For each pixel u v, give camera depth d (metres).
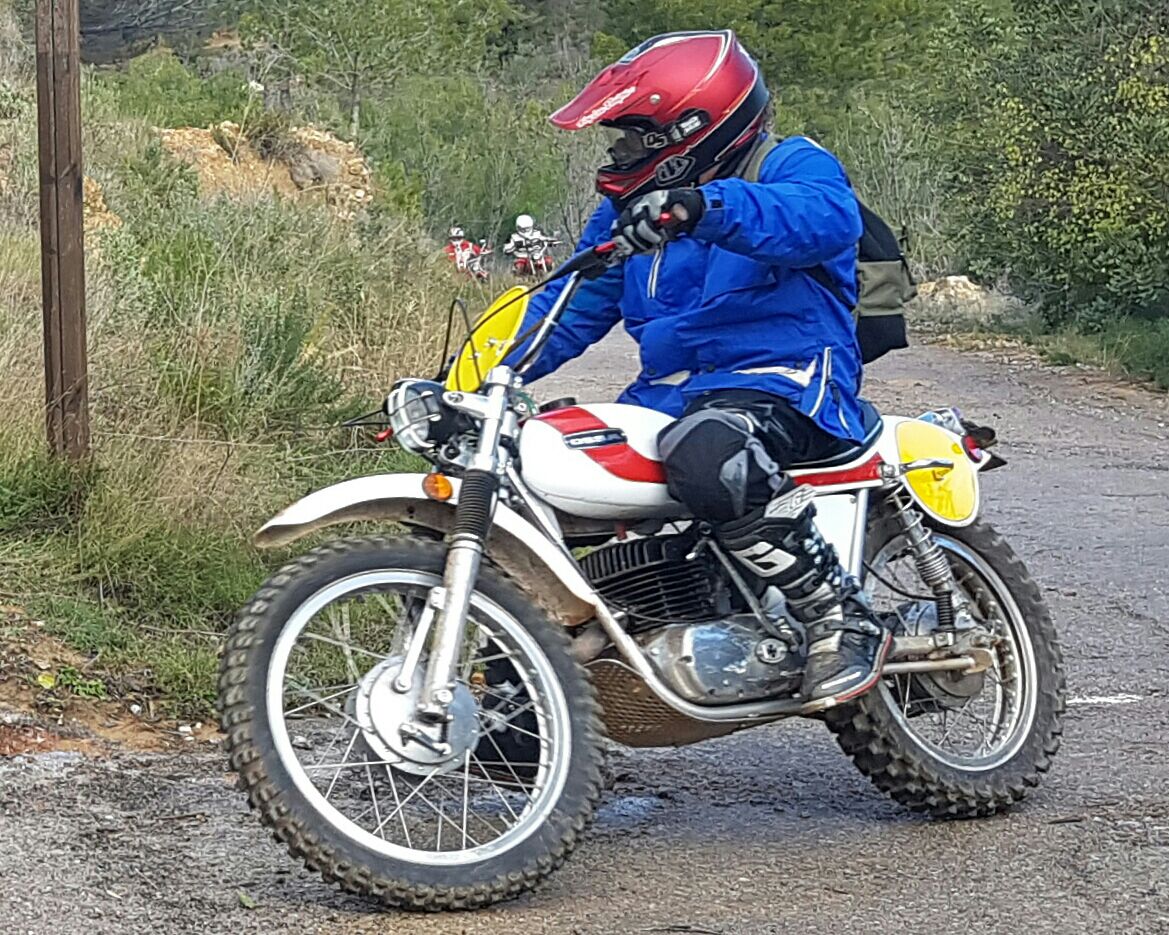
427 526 3.94
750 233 3.80
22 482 6.30
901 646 4.51
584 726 3.87
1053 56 21.62
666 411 4.24
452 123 49.62
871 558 4.59
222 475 6.71
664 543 4.15
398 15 43.28
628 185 4.12
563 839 3.82
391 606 5.56
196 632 5.79
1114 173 20.59
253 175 20.62
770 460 4.03
